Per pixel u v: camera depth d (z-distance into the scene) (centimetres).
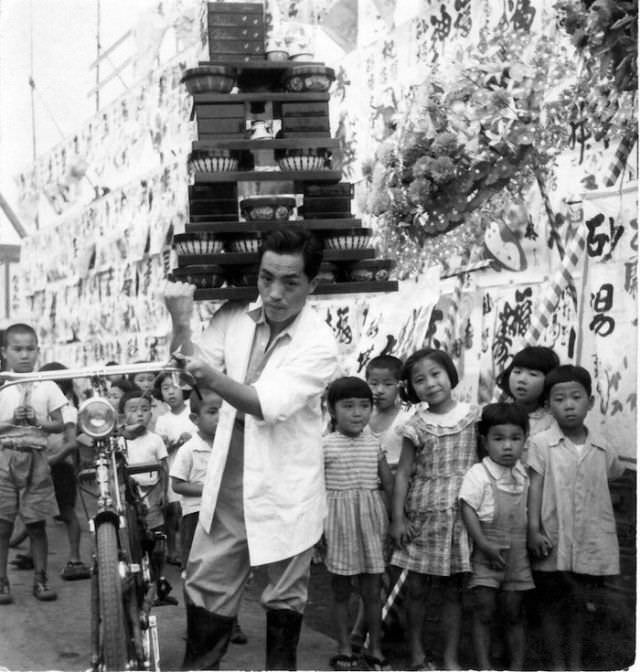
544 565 391
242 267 400
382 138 584
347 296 616
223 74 429
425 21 548
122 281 929
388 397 480
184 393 532
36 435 567
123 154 914
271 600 351
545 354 419
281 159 429
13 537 729
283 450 349
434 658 430
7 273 1284
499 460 395
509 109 454
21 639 489
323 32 634
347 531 436
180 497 579
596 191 421
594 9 365
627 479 404
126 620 338
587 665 393
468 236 485
